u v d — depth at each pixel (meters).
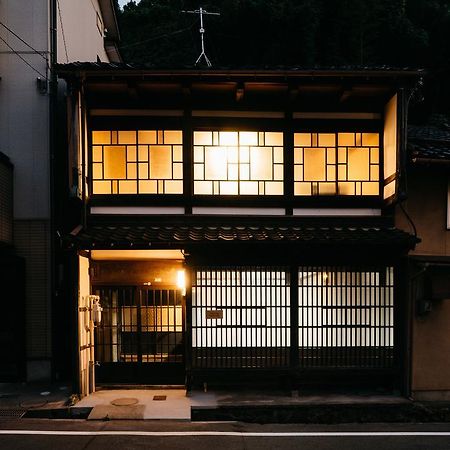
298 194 10.26
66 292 11.21
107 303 10.55
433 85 24.09
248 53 26.16
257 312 9.67
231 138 10.25
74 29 13.39
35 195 11.04
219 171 10.20
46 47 11.12
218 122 10.17
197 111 10.20
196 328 9.62
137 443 7.18
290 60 25.11
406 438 7.64
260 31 25.52
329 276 9.79
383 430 8.07
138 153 10.15
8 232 10.61
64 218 11.41
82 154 9.47
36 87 11.12
